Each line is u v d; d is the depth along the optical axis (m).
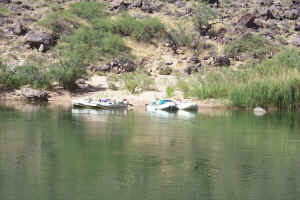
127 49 191.12
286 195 42.31
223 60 182.38
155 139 69.81
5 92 135.75
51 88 139.00
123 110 115.62
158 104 117.00
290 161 55.78
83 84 146.62
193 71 171.25
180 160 55.47
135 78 148.50
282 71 133.25
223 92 129.38
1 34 180.12
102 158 55.75
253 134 76.38
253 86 123.50
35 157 55.81
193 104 117.62
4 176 47.16
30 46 175.50
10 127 79.06
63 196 41.12
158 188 43.75
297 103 122.12
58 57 168.25
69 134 72.88
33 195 41.28
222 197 41.59
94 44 186.00
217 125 87.25
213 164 53.72
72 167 51.09
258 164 54.00
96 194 41.72
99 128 80.25
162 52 194.00
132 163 53.41
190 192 42.78
